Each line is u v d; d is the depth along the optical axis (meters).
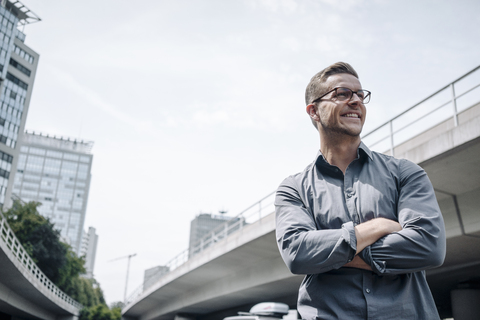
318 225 1.68
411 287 1.50
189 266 23.23
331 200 1.68
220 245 19.44
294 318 10.55
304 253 1.50
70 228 182.25
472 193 10.33
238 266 20.69
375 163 1.73
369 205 1.61
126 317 49.22
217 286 24.09
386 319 1.41
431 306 1.50
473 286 13.39
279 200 1.83
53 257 47.59
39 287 29.66
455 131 8.99
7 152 78.19
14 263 23.11
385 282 1.48
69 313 45.66
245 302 25.31
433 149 9.49
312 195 1.74
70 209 185.12
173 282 26.80
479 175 9.72
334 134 1.75
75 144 198.25
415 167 1.68
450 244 11.27
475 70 9.25
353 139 1.75
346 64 1.82
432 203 1.56
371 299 1.44
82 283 71.56
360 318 1.43
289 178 1.90
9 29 80.56
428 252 1.42
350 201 1.65
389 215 1.59
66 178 189.38
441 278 14.18
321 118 1.78
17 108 82.25
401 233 1.46
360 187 1.66
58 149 192.62
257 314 10.83
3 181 75.94
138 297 37.59
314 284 1.56
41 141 194.62
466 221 10.38
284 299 22.17
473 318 12.98
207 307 29.45
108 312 61.97
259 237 16.12
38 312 38.44
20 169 185.50
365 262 1.48
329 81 1.78
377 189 1.64
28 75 86.31
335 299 1.49
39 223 48.06
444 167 9.65
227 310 29.41
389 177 1.67
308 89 1.89
